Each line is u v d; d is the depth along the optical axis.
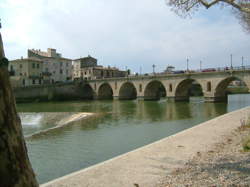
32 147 19.50
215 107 49.81
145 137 22.78
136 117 37.31
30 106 59.53
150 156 10.54
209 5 13.66
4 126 2.52
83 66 119.75
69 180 8.01
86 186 7.44
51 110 49.22
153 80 72.81
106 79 85.00
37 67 89.12
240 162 8.71
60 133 25.31
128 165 9.40
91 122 32.62
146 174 8.33
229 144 12.09
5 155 2.47
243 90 123.19
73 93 86.81
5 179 2.44
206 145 12.18
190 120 33.28
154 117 37.09
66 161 15.65
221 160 9.28
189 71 68.50
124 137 22.91
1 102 2.54
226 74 56.69
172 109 48.16
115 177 8.15
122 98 84.38
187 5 14.55
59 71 99.44
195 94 109.56
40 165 14.91
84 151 18.05
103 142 20.92
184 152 11.02
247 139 11.37
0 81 2.56
